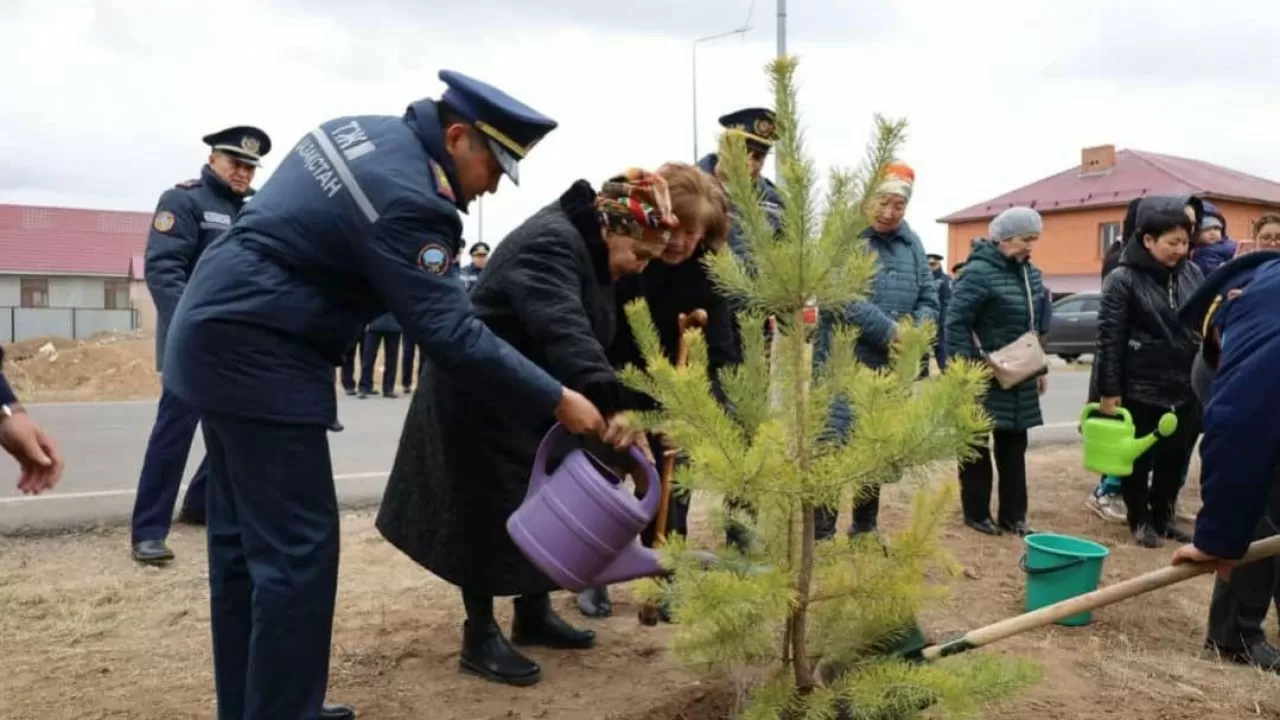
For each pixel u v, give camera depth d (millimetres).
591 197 3254
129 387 15484
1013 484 5629
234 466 2598
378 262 2457
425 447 3305
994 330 5543
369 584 4434
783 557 2633
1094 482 7207
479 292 3215
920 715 2691
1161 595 4590
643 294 3711
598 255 3203
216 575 2877
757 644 2623
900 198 4953
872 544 2654
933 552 2566
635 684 3330
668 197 3164
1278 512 3629
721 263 2629
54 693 3229
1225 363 2695
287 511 2588
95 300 47781
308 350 2582
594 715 3074
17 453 2346
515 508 3232
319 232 2488
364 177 2455
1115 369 5414
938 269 13711
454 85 2637
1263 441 2568
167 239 4797
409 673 3428
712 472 2373
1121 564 5105
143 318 46750
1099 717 3145
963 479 5645
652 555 2791
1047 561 4078
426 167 2535
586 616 4070
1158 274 5406
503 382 2592
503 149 2650
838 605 2639
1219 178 44438
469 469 3217
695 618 2375
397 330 12828
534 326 3025
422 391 3334
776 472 2398
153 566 4637
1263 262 3191
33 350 19172
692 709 3082
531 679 3338
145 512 4691
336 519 2691
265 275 2512
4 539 5133
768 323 3080
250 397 2512
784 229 2531
